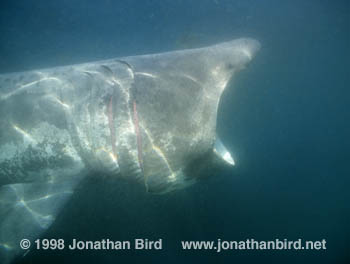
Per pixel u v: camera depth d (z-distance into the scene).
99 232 7.50
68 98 3.22
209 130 3.08
